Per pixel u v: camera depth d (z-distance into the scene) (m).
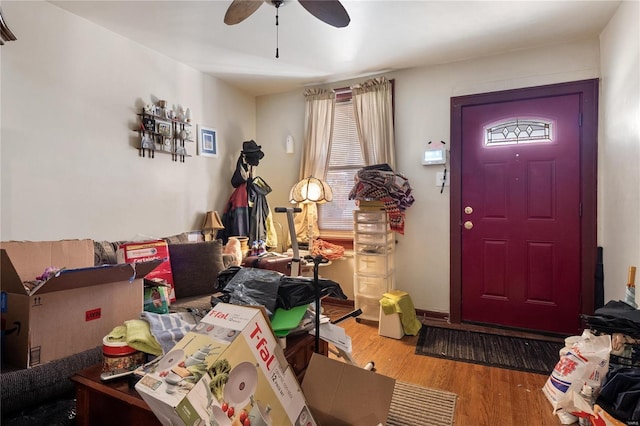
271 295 1.46
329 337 1.62
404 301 3.01
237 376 0.98
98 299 1.78
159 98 3.05
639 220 2.02
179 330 1.32
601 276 2.76
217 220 3.50
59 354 1.65
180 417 0.85
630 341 1.71
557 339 2.84
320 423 1.26
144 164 2.94
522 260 3.05
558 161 2.92
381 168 3.27
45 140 2.26
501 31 2.68
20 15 2.12
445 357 2.54
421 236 3.42
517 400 1.99
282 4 2.29
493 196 3.14
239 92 4.06
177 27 2.61
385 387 1.24
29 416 1.49
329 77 3.71
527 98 3.01
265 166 4.29
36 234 2.22
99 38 2.57
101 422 1.23
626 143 2.24
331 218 3.92
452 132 3.26
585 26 2.62
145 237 2.87
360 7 2.34
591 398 1.71
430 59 3.22
